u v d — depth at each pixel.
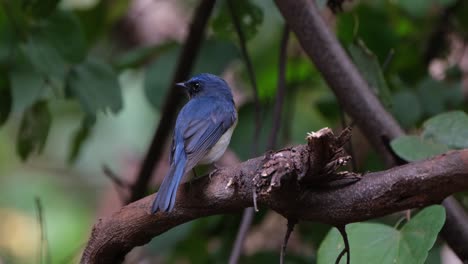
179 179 6.82
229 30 10.72
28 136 9.93
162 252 10.73
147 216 6.90
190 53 10.50
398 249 6.26
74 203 15.10
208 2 10.34
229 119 9.09
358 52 8.92
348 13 10.34
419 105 10.55
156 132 11.07
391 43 10.96
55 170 15.14
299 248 11.88
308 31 8.82
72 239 14.53
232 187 6.30
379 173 5.89
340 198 5.96
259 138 10.44
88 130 10.87
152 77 10.84
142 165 11.25
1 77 9.59
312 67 12.00
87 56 9.98
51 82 9.64
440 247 9.43
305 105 12.92
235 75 13.04
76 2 13.79
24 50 9.38
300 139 12.41
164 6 14.28
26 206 14.98
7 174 15.41
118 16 12.49
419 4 10.44
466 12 12.06
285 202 6.08
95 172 15.31
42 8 9.38
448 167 5.58
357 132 12.20
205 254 11.27
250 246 12.16
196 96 9.66
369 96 8.70
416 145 7.20
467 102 11.89
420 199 5.77
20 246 14.84
